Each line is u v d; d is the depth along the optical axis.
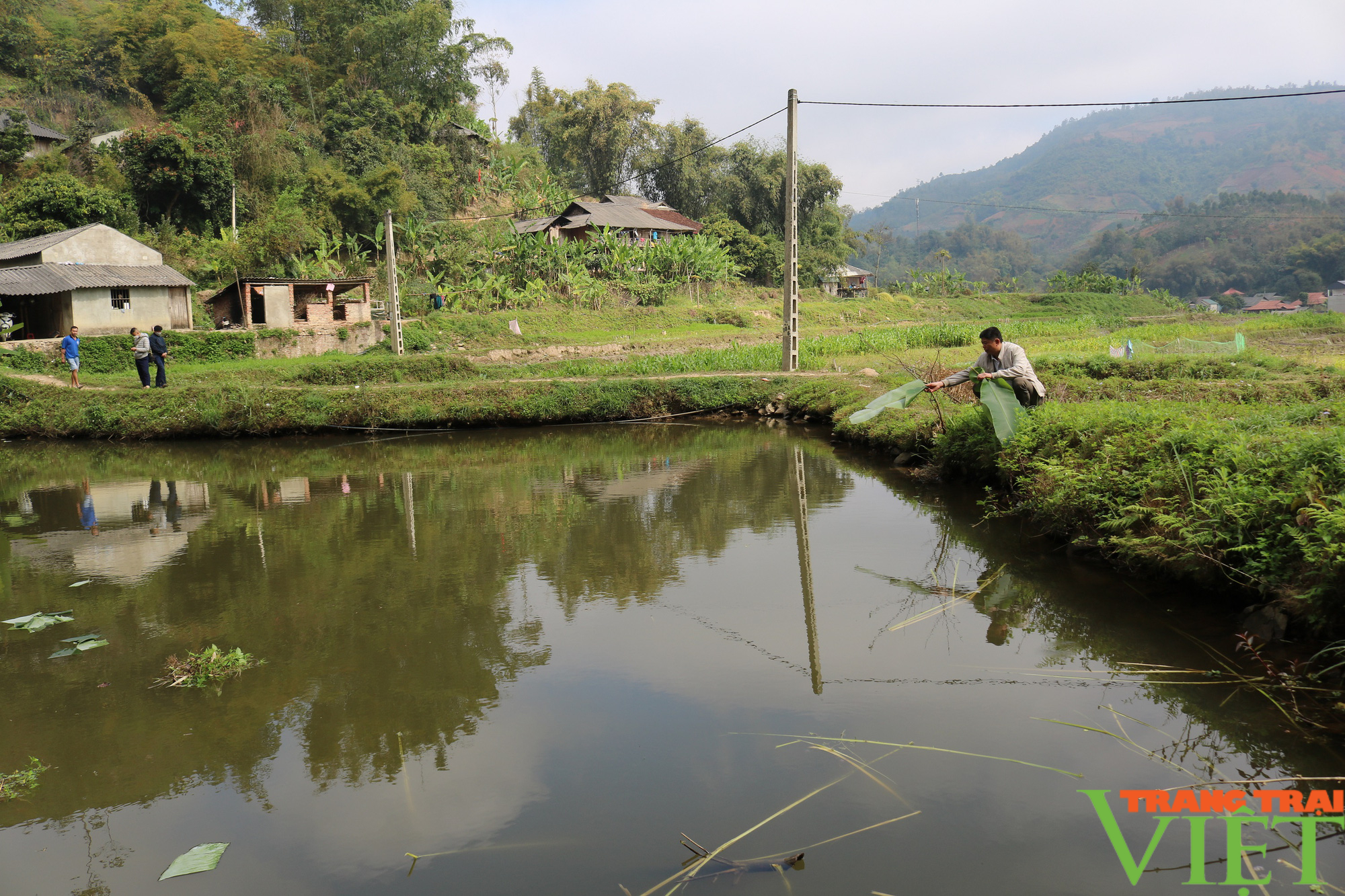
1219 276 139.50
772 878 3.18
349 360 25.12
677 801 3.76
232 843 3.59
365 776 4.10
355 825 3.69
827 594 6.64
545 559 7.93
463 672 5.30
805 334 41.06
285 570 7.79
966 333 32.97
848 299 61.62
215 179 38.59
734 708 4.65
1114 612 5.82
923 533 8.38
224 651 5.79
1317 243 127.12
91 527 9.80
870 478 11.41
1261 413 7.12
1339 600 4.43
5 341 23.00
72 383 19.14
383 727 4.61
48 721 4.79
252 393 17.59
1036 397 9.13
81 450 16.22
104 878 3.37
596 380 19.38
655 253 48.56
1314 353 23.38
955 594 6.48
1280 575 4.91
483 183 55.38
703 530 8.90
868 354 26.02
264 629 6.21
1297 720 4.17
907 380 15.90
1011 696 4.66
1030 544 7.65
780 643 5.62
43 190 32.97
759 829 3.51
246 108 44.03
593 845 3.45
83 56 53.19
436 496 11.21
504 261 44.03
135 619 6.52
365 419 17.86
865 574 7.11
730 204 68.25
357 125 48.56
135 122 49.41
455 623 6.22
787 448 14.45
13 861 3.50
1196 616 5.59
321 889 3.25
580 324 40.22
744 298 54.03
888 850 3.33
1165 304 78.62
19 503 11.30
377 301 36.22
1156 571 6.21
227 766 4.25
